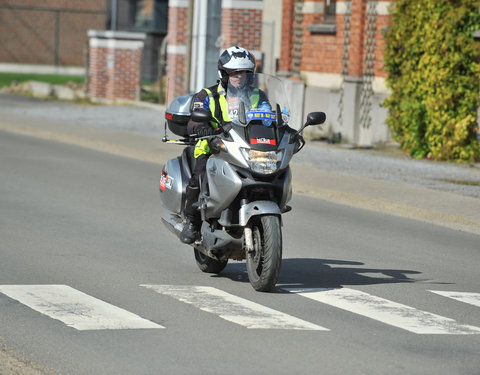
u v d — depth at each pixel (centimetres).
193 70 8312
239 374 1598
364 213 3747
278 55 9231
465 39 5291
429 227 3472
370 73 6297
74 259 2612
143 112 8338
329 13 6794
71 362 1642
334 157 5453
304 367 1653
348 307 2153
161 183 2584
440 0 5291
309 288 2356
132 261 2625
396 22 5581
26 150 5516
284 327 1936
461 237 3284
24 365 1609
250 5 7831
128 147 5588
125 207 3606
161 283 2350
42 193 3884
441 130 5406
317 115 2242
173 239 3003
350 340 1853
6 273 2394
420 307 2191
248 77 2281
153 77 11944
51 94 9769
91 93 9450
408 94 5553
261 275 2220
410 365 1688
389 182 4462
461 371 1659
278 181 2208
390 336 1898
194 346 1769
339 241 3103
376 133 6166
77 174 4541
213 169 2239
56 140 6234
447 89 5312
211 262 2488
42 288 2233
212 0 8206
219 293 2253
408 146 5684
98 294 2194
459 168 5125
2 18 13562
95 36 9294
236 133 2195
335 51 6662
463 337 1916
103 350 1722
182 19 8419
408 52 5506
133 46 9225
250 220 2223
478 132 5438
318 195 4181
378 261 2783
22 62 13712
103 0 13825
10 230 3031
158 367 1627
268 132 2202
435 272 2648
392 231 3344
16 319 1931
